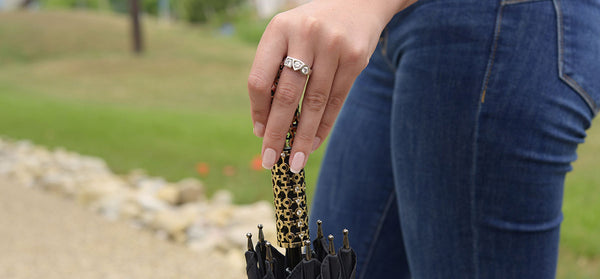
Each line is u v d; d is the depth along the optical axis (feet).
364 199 3.00
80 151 14.21
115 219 8.85
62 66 44.70
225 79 40.75
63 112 21.71
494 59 2.31
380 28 2.06
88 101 29.96
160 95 34.27
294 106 1.93
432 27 2.37
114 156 13.46
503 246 2.42
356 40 1.96
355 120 3.02
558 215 2.46
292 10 1.99
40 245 7.56
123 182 10.95
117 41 55.88
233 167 12.06
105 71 42.75
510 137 2.32
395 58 2.59
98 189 10.02
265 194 9.81
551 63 2.30
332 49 1.92
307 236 1.99
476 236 2.44
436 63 2.38
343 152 3.05
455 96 2.36
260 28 76.02
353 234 3.04
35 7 121.39
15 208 9.34
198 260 7.06
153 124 18.66
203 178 11.13
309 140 1.97
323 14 1.96
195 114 23.00
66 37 56.34
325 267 1.91
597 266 6.21
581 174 10.40
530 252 2.41
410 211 2.58
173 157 13.16
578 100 2.34
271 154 1.96
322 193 3.13
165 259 7.11
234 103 32.04
